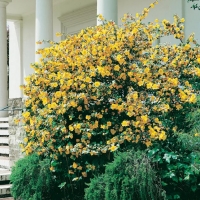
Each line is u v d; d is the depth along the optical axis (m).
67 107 6.61
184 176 5.78
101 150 6.30
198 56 6.80
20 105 9.80
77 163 6.82
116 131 6.55
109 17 9.73
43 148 7.06
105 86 6.58
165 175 5.73
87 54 6.82
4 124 12.86
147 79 6.55
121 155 5.82
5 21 15.96
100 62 6.72
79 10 16.25
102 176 6.09
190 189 5.89
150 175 5.55
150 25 7.28
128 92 6.63
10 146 10.29
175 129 6.09
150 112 6.42
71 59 6.98
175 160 5.89
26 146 7.38
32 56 19.31
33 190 7.03
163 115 6.42
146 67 6.67
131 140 6.29
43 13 11.86
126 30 7.09
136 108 6.28
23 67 20.00
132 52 6.96
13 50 20.67
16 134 9.94
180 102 6.37
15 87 20.50
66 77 6.72
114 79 6.75
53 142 6.91
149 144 6.01
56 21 17.67
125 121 6.18
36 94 7.23
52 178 7.03
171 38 11.58
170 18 11.91
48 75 7.26
